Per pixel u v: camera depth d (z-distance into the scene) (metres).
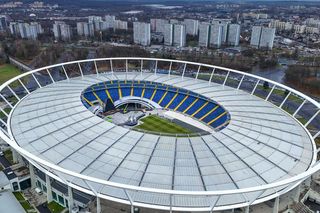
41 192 58.94
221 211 47.97
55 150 54.06
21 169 63.62
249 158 52.91
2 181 58.62
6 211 52.41
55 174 49.09
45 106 72.38
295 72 162.62
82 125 62.50
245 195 45.38
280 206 51.81
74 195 52.50
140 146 55.00
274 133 62.78
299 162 53.47
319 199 57.06
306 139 62.25
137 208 48.84
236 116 71.06
